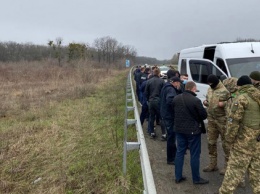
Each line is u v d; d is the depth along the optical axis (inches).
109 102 524.7
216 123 214.8
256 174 167.0
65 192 198.8
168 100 233.1
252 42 328.2
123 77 1305.4
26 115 419.8
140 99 462.6
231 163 169.6
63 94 619.5
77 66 1182.3
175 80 242.5
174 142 243.3
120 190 191.2
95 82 931.3
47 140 302.5
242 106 161.6
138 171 215.3
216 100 211.8
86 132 331.0
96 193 195.6
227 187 169.3
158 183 209.5
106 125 355.9
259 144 165.8
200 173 225.1
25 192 208.4
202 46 360.5
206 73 327.9
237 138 167.3
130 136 304.0
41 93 646.5
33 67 1311.5
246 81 165.9
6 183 216.5
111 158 244.7
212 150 224.4
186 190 197.8
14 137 319.0
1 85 789.9
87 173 222.1
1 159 257.3
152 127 323.6
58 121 381.1
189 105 200.4
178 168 209.0
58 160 251.0
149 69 462.9
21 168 242.2
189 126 201.6
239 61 306.8
